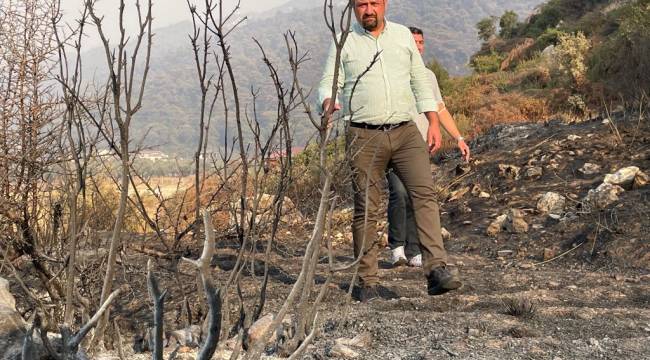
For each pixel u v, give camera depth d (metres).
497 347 2.48
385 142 3.59
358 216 3.61
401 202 4.91
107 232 2.83
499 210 6.68
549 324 2.91
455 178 8.39
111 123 1.90
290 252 4.32
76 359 1.19
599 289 3.83
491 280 4.37
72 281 1.76
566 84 13.89
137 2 1.49
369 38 3.70
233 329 2.53
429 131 3.95
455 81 19.78
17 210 2.56
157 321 1.10
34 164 2.55
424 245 3.52
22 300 2.69
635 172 6.09
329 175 1.61
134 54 1.48
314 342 2.44
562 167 7.43
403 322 2.81
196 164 2.44
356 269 1.93
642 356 2.39
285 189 2.34
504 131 10.01
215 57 2.17
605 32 18.28
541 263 5.07
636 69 10.92
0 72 2.50
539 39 25.11
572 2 30.61
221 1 2.07
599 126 8.42
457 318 2.90
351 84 3.66
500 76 19.95
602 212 5.66
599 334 2.77
